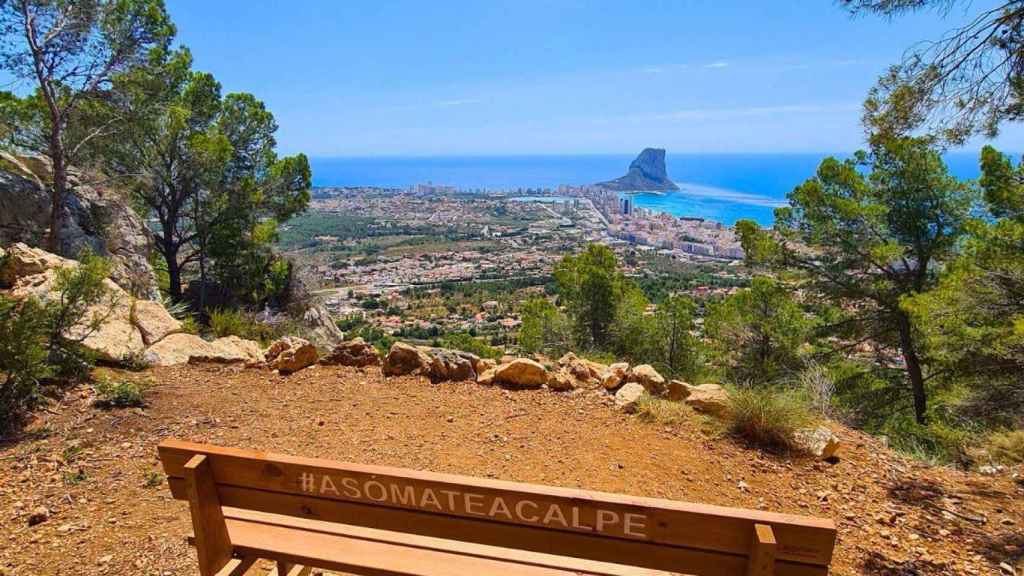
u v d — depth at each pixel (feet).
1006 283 21.12
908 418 25.98
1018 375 21.95
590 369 15.30
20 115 34.35
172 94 39.93
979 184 25.86
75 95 32.42
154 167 39.96
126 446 11.09
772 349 31.60
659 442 11.44
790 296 31.89
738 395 12.43
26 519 8.51
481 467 10.28
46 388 13.00
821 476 10.40
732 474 10.28
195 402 13.44
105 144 37.11
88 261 14.51
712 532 4.46
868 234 28.68
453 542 5.76
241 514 6.23
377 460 10.58
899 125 13.20
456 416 12.70
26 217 30.68
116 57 33.06
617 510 4.59
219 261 44.27
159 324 18.72
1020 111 11.94
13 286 17.95
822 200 29.07
